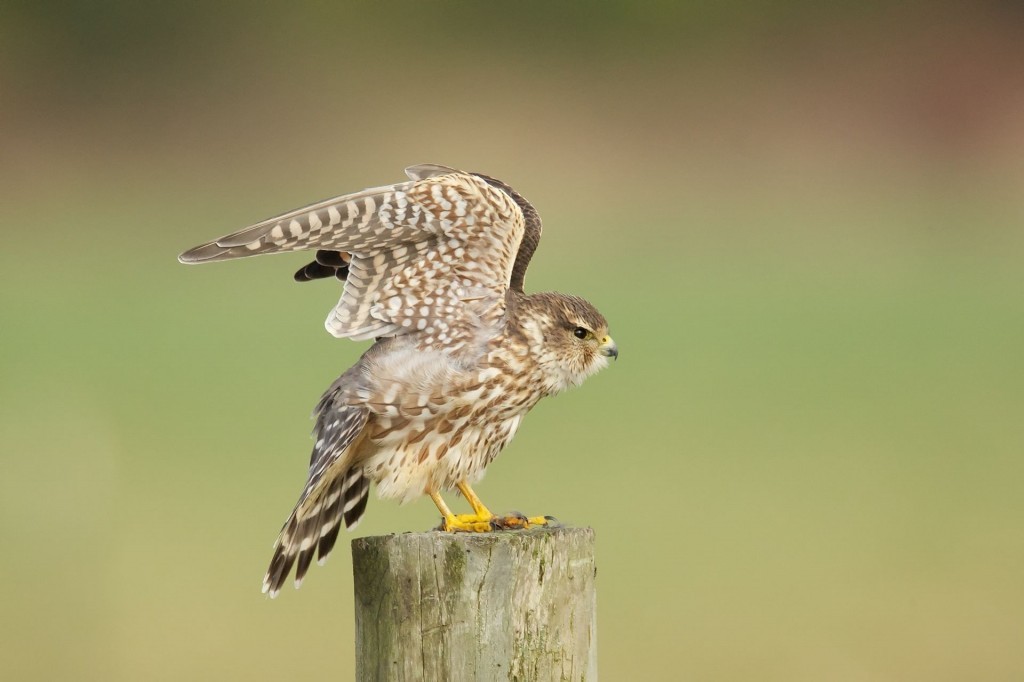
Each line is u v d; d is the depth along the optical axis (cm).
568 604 500
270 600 1205
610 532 1348
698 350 2098
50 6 3269
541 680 495
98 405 1736
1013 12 3728
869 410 1788
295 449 1570
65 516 1363
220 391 1802
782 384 1914
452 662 492
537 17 3525
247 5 3353
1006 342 2148
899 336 2200
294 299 2361
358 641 507
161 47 3319
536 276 2511
